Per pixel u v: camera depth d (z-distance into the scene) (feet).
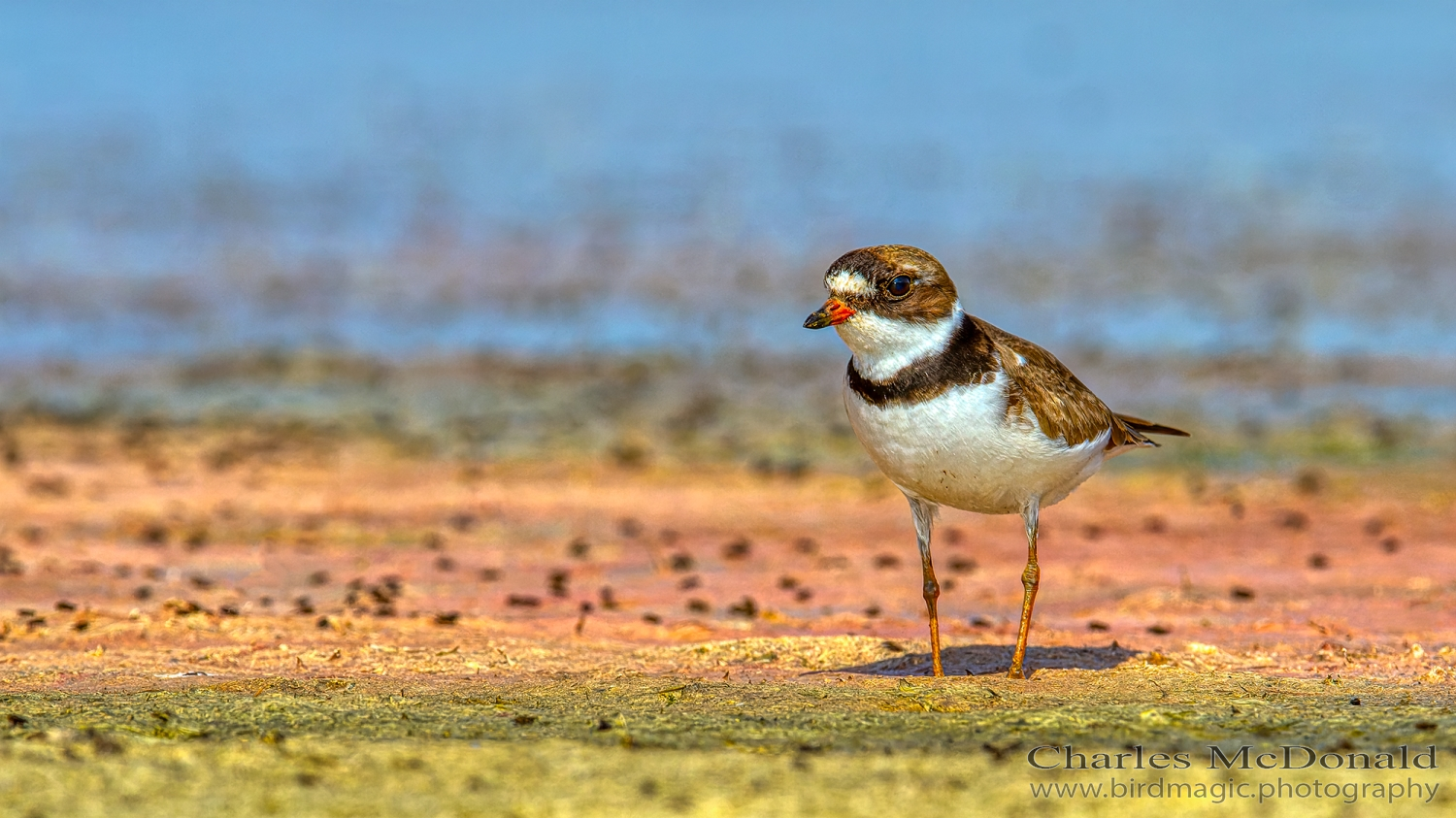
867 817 18.80
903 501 47.32
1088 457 28.07
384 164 102.63
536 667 30.09
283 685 27.63
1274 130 112.88
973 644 32.35
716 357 67.00
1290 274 79.20
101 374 63.31
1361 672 29.09
